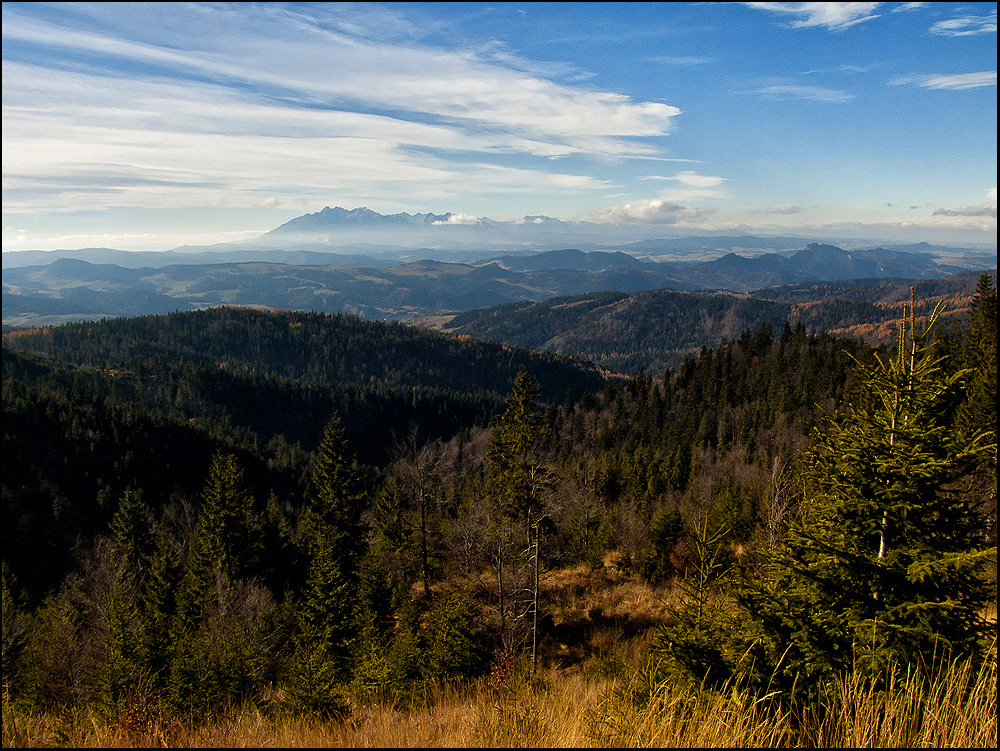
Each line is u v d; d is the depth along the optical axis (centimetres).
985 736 398
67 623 1800
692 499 3659
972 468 635
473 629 1616
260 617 2058
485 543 2331
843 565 654
